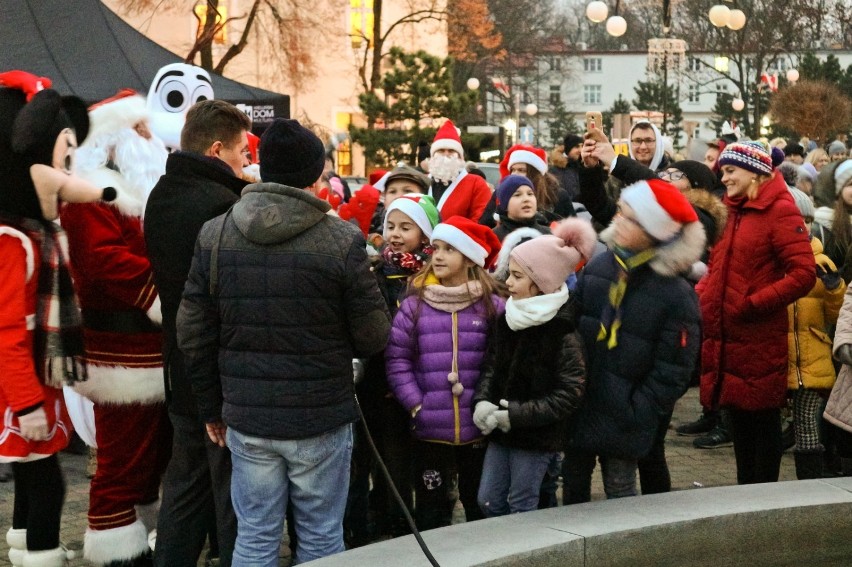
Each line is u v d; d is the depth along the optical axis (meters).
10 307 4.10
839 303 5.77
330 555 3.78
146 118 4.86
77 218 4.52
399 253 5.26
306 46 25.33
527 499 4.48
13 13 8.34
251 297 3.70
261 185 3.72
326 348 3.75
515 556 3.70
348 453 3.91
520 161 7.25
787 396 5.73
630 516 4.11
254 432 3.73
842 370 4.98
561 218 6.88
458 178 6.77
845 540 4.31
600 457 4.66
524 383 4.44
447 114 22.12
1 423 4.16
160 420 4.75
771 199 5.34
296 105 29.72
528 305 4.37
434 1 28.67
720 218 5.14
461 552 3.71
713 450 7.23
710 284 5.46
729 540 4.15
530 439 4.41
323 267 3.71
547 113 69.81
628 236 4.30
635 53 84.94
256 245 3.72
